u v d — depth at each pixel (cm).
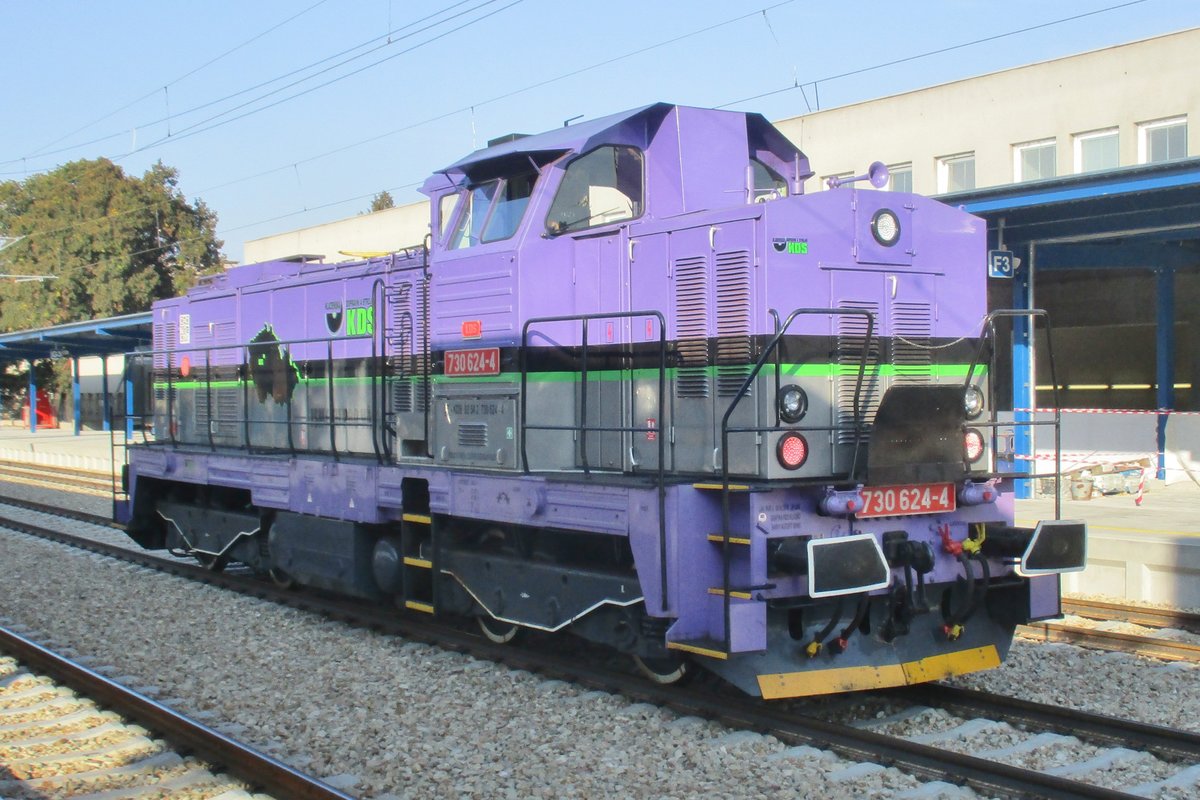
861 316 650
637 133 707
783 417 614
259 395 1082
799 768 530
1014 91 2278
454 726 608
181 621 897
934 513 650
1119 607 884
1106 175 1188
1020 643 792
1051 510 1358
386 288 879
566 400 733
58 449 3162
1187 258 1812
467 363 766
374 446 864
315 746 577
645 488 615
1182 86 2050
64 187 4609
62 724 630
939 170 2406
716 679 690
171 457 1144
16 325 4556
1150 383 2102
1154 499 1516
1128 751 547
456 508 757
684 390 667
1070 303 2219
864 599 606
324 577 923
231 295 1136
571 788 510
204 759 557
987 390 711
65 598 997
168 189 4762
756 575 593
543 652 766
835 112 2555
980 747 564
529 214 724
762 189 769
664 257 678
